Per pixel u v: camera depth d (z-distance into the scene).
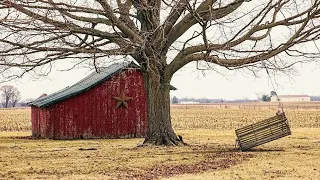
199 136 40.62
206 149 27.36
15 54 24.05
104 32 26.14
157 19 27.48
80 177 17.66
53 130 38.81
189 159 22.59
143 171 19.06
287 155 23.89
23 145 31.84
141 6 25.83
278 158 22.69
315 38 25.88
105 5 24.19
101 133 40.00
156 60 26.61
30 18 22.78
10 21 21.95
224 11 27.11
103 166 20.47
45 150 27.86
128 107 40.84
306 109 132.62
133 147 29.09
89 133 39.72
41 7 22.55
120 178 17.39
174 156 23.80
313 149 27.08
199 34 24.67
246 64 26.23
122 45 26.52
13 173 18.69
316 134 41.50
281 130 26.08
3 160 22.73
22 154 25.45
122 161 22.05
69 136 39.19
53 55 24.84
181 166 20.34
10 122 72.12
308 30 25.48
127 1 27.97
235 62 26.11
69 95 39.12
